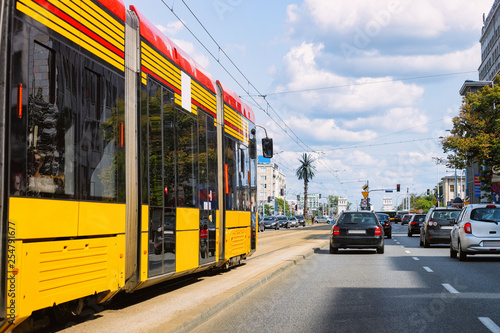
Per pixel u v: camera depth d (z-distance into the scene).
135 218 8.38
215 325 7.99
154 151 9.20
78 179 6.68
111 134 7.68
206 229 12.10
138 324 7.42
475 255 22.59
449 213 27.64
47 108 6.07
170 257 9.77
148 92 9.08
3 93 5.37
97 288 7.08
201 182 11.85
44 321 6.89
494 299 10.30
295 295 11.01
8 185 5.36
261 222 61.09
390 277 14.12
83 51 6.97
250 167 16.88
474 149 44.41
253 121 17.77
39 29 5.98
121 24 8.23
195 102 11.70
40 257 5.84
